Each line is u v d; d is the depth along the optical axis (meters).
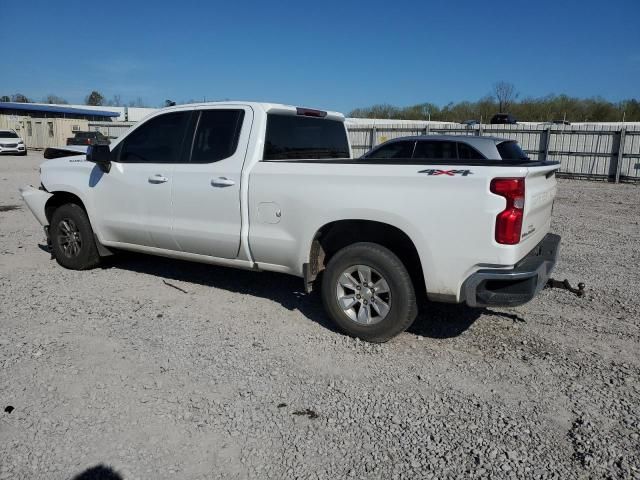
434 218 3.96
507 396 3.64
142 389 3.62
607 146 19.62
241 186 4.83
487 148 9.58
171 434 3.14
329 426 3.26
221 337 4.52
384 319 4.31
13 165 23.72
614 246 8.44
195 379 3.78
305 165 4.55
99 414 3.32
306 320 4.93
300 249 4.59
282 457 2.96
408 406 3.49
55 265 6.62
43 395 3.52
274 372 3.91
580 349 4.40
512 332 4.73
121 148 5.77
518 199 3.77
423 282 4.34
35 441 3.04
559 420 3.36
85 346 4.26
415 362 4.12
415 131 22.61
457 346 4.42
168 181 5.31
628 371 4.03
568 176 20.66
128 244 5.86
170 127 5.45
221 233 5.02
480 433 3.21
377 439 3.14
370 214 4.20
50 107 48.25
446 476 2.83
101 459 2.91
